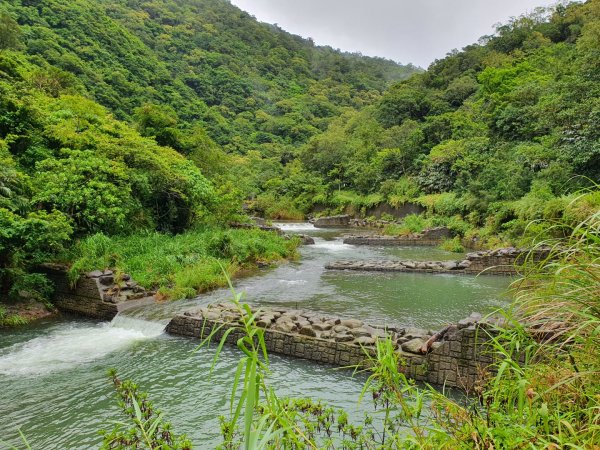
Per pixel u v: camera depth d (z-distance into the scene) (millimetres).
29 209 11695
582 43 27609
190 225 19281
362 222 36188
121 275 11430
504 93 34156
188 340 8648
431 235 25000
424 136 41156
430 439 2248
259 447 1475
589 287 2105
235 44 103938
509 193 22188
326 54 135500
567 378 2070
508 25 59594
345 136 56562
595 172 19000
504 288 12758
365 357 6797
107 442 3127
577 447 1604
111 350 8117
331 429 4430
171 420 5367
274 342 7777
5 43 31500
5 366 7355
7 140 13633
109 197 13586
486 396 2707
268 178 50406
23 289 10688
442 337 6477
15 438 5129
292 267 16812
